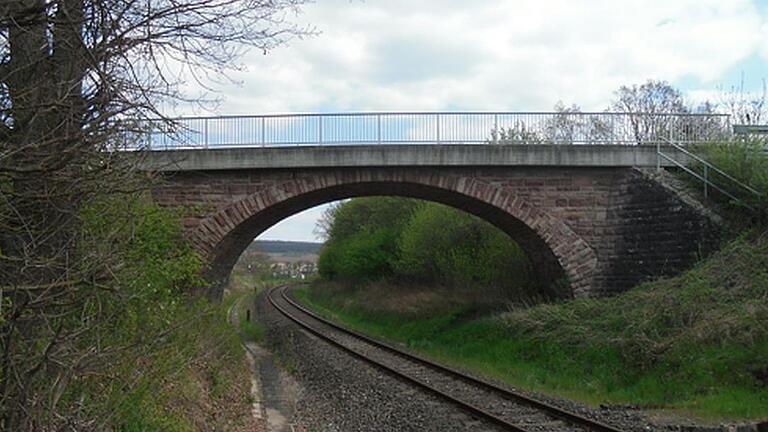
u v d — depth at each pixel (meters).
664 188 21.33
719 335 14.47
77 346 5.35
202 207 20.20
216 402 13.13
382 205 51.06
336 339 28.78
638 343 16.02
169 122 5.54
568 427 11.46
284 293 73.75
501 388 15.20
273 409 14.40
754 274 16.31
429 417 12.77
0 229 4.71
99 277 5.17
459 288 32.84
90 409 5.97
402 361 21.44
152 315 8.61
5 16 4.62
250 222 23.92
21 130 4.77
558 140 23.75
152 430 7.84
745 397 12.60
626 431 10.92
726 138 22.47
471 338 24.03
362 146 22.75
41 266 4.61
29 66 4.82
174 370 8.34
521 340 20.78
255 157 22.55
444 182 23.33
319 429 12.24
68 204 4.99
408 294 38.09
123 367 6.54
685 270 19.92
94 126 4.84
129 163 5.38
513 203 23.36
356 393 15.82
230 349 17.83
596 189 23.48
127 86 5.17
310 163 22.61
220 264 26.58
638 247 22.16
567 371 17.17
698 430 10.79
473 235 33.41
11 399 4.66
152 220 11.55
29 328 4.89
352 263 51.03
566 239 23.34
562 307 21.22
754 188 19.16
